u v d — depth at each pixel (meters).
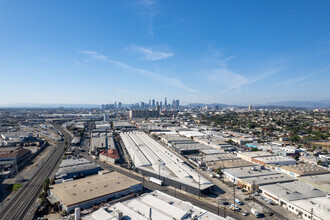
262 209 65.44
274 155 123.12
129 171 102.94
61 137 197.00
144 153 129.12
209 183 79.06
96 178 81.75
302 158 122.44
